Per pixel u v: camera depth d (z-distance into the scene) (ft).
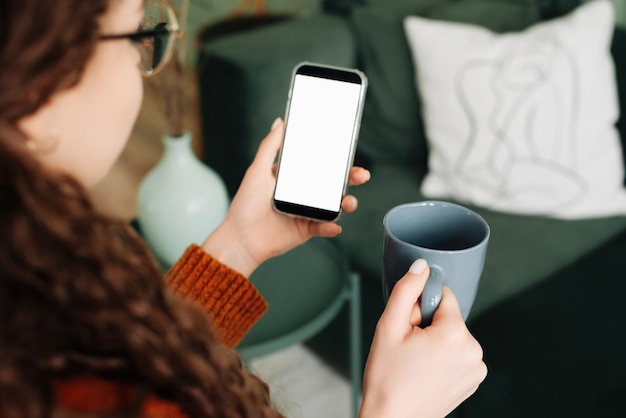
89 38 1.29
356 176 2.71
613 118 4.98
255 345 3.67
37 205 1.22
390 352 1.96
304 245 4.53
